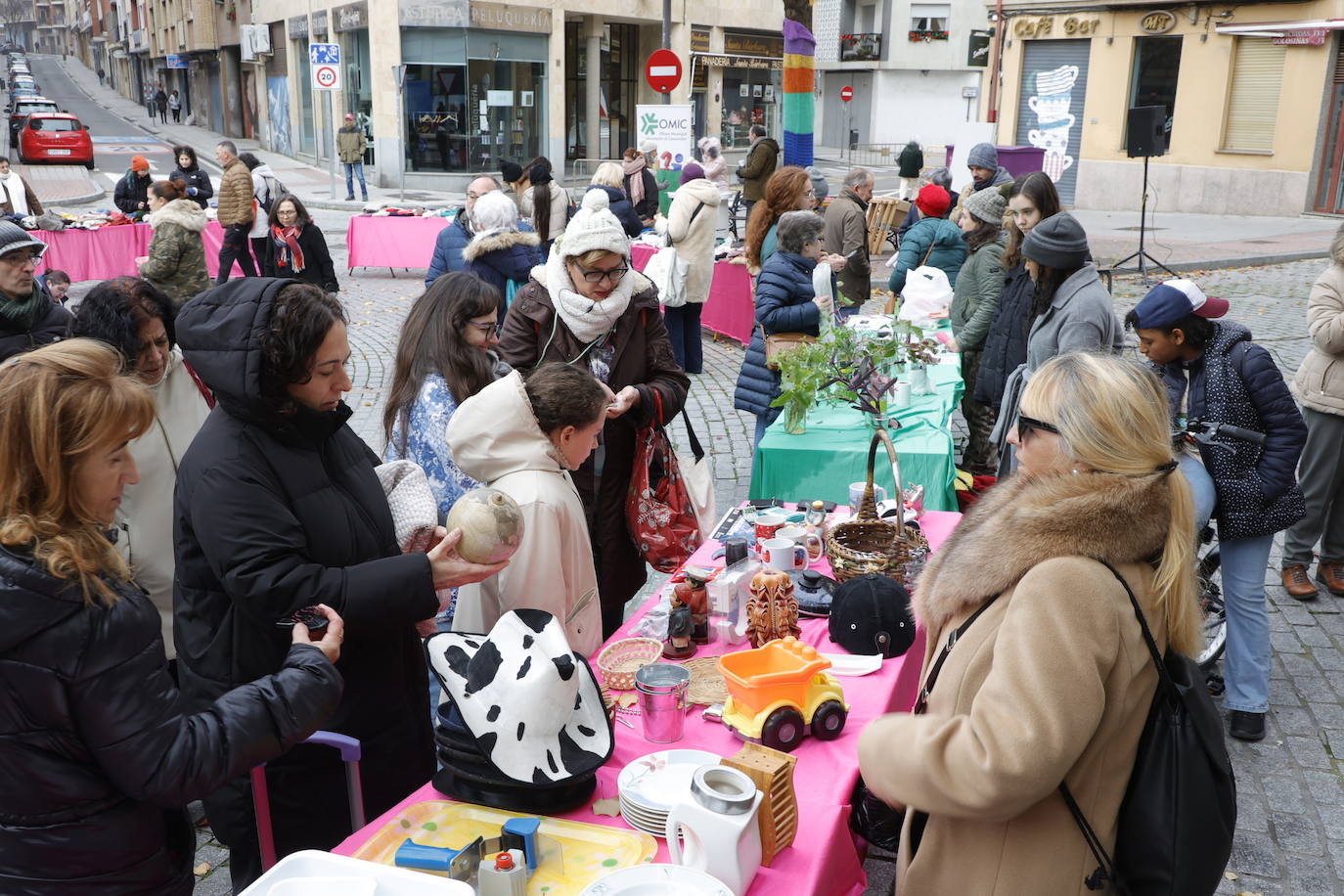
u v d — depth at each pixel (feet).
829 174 102.32
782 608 9.09
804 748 7.76
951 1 132.16
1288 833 10.86
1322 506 15.66
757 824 6.22
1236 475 11.79
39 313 12.48
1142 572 5.68
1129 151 44.91
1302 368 15.44
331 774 7.82
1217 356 11.78
